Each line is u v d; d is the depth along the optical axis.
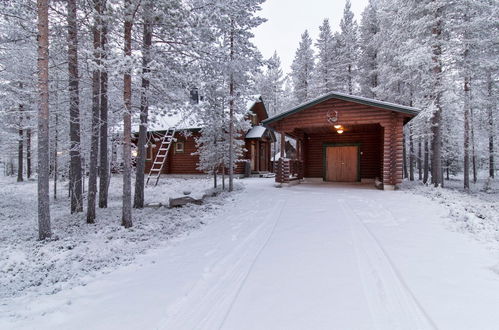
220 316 2.79
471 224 5.62
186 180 18.91
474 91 15.24
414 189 12.29
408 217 6.71
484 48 13.47
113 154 16.62
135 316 2.90
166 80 7.02
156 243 5.86
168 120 20.73
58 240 6.21
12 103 10.58
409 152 21.31
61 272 4.58
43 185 6.27
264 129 22.02
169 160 21.38
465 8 12.80
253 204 9.50
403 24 14.91
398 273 3.60
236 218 7.67
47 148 6.32
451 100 13.09
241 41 11.12
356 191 11.83
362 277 3.56
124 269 4.50
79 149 8.95
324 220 6.70
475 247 4.50
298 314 2.76
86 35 7.96
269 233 5.86
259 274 3.78
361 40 24.38
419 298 2.95
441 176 15.46
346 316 2.69
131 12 5.87
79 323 2.83
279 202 9.48
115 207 9.67
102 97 8.40
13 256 5.41
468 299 2.91
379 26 20.95
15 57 9.11
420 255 4.21
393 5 17.44
